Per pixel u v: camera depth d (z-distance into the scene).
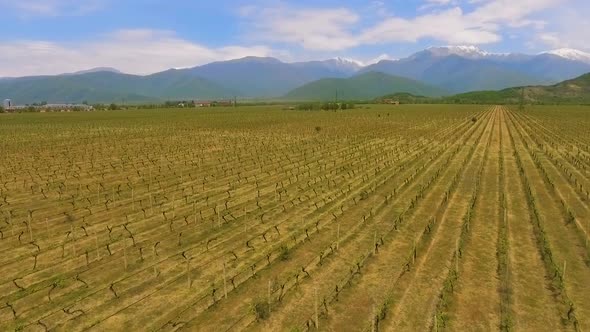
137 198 26.17
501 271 15.25
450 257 16.67
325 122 85.62
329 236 19.25
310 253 17.31
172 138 58.38
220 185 29.78
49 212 23.16
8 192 27.50
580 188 26.70
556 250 17.28
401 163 37.53
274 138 57.59
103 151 46.00
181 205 24.61
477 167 34.91
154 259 16.78
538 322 12.10
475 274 15.13
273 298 13.56
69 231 19.89
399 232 19.62
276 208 23.88
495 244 18.06
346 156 41.88
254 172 34.38
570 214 20.81
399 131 65.94
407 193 26.75
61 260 16.69
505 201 24.28
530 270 15.46
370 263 16.20
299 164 37.88
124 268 15.91
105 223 21.30
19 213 22.86
